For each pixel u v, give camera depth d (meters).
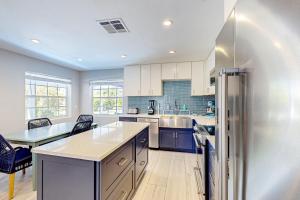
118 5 1.82
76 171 1.34
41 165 1.42
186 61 4.30
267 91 0.52
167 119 4.11
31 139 2.32
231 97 0.81
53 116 4.77
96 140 1.70
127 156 1.88
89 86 5.57
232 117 0.80
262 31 0.55
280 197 0.45
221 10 1.92
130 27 2.36
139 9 1.90
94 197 1.31
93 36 2.67
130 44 3.05
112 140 1.70
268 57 0.51
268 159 0.51
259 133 0.56
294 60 0.41
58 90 4.96
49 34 2.60
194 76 4.26
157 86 4.52
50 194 1.41
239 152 0.72
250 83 0.63
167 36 2.67
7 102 3.41
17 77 3.60
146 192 2.29
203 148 1.93
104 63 4.55
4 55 3.35
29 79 4.03
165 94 4.79
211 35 2.62
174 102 4.72
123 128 2.38
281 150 0.45
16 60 3.58
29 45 3.09
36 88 4.25
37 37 2.71
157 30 2.45
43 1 1.74
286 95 0.44
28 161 2.28
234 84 0.78
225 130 0.77
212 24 2.26
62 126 3.31
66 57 3.93
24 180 2.52
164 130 4.14
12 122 3.50
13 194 2.13
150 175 2.79
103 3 1.78
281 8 0.45
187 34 2.59
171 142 4.09
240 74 0.72
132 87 4.71
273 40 0.49
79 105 5.62
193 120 3.88
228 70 0.74
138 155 2.33
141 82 4.64
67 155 1.32
